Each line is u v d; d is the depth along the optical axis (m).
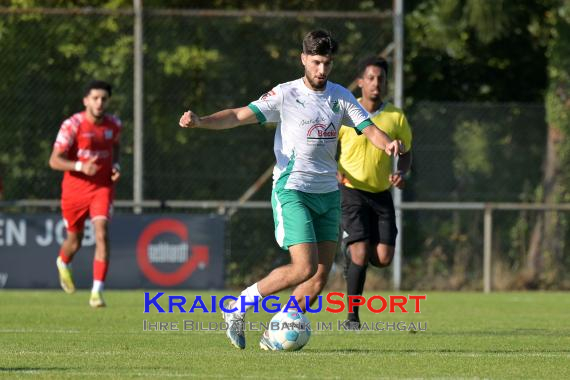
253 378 21.27
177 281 51.00
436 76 62.59
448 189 55.28
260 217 54.41
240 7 60.03
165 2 60.22
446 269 54.69
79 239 42.06
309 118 25.53
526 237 55.28
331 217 26.44
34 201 51.72
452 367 23.53
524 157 55.84
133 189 54.28
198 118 24.59
